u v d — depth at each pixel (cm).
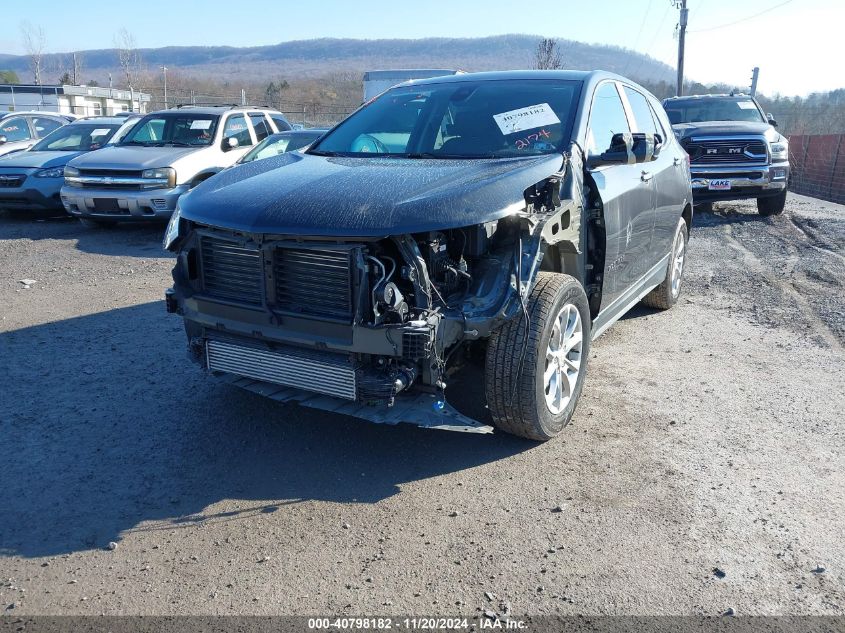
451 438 423
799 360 568
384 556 313
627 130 542
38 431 426
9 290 757
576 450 410
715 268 904
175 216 409
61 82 5941
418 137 486
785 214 1422
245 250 370
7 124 1599
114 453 402
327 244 348
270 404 468
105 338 598
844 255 999
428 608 281
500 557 312
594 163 448
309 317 354
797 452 412
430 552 316
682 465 395
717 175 1279
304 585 294
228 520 339
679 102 1479
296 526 335
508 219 374
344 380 354
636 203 511
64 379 507
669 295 685
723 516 345
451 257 368
